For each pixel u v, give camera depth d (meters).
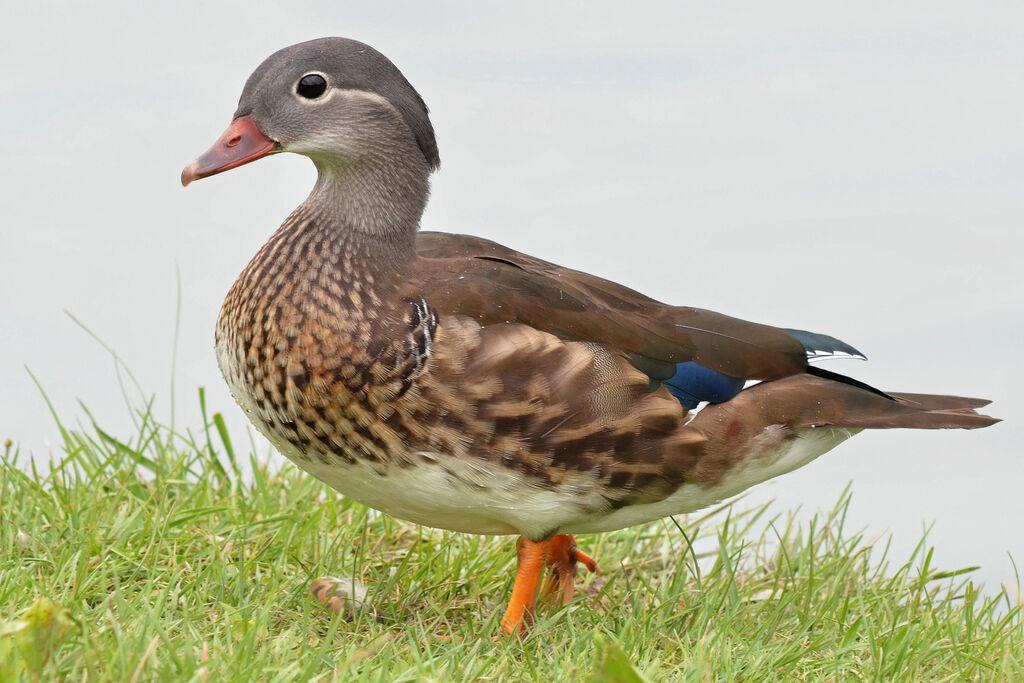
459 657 7.72
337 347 8.23
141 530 8.89
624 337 8.80
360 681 6.75
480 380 8.20
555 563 9.44
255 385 8.52
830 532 10.70
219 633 7.40
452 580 9.24
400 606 8.86
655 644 8.23
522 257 9.59
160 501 9.54
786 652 7.98
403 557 9.65
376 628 8.29
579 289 9.12
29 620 6.15
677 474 8.80
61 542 8.63
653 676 7.27
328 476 8.59
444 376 8.17
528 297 8.63
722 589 9.27
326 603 8.55
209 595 8.30
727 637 8.04
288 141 8.80
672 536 10.75
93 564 8.33
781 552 10.39
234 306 8.66
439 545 9.90
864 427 9.34
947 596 9.59
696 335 9.14
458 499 8.40
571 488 8.51
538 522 8.59
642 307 9.32
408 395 8.16
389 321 8.27
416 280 8.55
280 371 8.35
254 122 8.88
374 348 8.20
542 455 8.35
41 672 6.05
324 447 8.41
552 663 7.59
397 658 7.39
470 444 8.23
